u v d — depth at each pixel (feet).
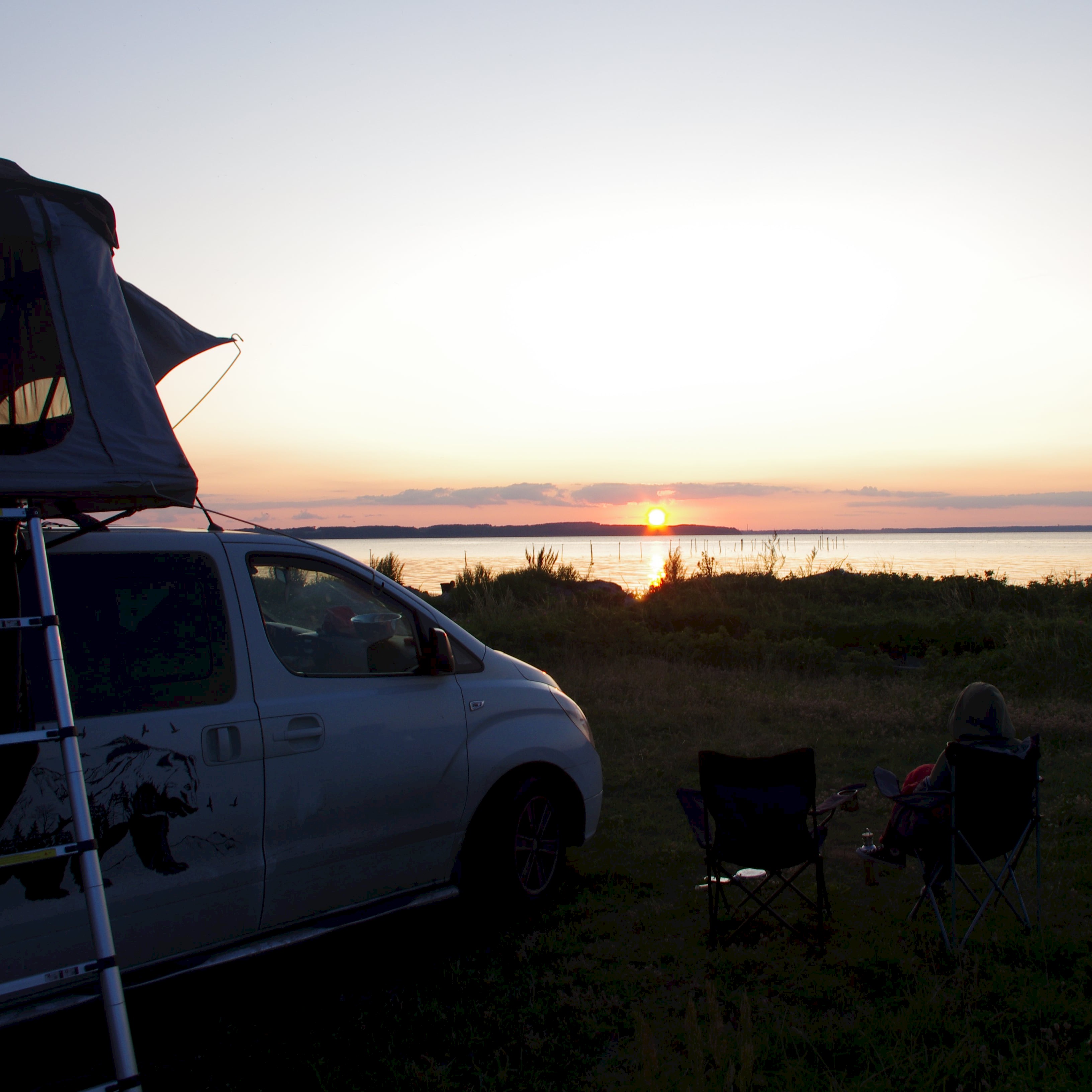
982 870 14.43
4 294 10.23
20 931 10.08
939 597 56.24
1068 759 25.16
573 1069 10.88
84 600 11.39
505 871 15.25
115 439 9.54
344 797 13.07
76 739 8.94
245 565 13.21
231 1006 12.71
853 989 12.65
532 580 62.23
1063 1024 11.27
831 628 46.78
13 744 8.78
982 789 13.46
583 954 14.03
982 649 43.86
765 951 13.80
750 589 61.05
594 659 41.96
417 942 14.71
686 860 18.25
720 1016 10.59
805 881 17.07
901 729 28.81
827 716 30.83
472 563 152.56
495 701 15.61
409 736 14.03
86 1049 11.75
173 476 9.65
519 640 44.70
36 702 10.61
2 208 10.00
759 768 13.47
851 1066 10.77
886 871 17.56
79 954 10.52
